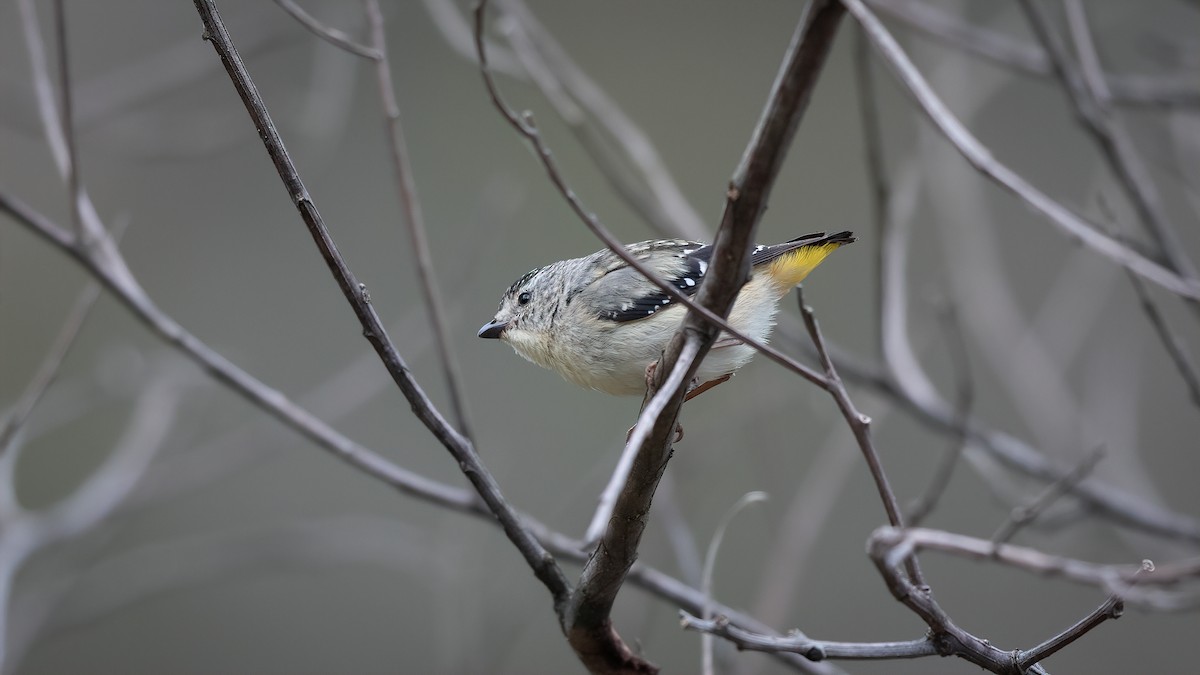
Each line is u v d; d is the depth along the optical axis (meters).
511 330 8.23
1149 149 10.27
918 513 6.69
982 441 9.36
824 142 15.03
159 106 14.32
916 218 13.99
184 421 12.45
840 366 9.36
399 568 12.68
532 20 9.72
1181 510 12.65
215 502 13.39
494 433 13.37
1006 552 4.46
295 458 13.70
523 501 13.06
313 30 6.83
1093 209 11.22
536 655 12.40
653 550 10.82
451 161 15.07
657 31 16.30
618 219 14.80
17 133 14.36
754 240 4.40
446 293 11.87
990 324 10.35
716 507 12.55
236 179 14.84
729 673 8.42
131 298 7.31
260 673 13.02
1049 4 12.49
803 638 5.06
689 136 15.73
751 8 16.50
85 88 12.50
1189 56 10.25
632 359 7.56
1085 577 4.33
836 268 14.19
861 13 4.50
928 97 4.45
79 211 7.40
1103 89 8.38
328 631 13.37
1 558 8.94
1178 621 11.79
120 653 13.10
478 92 15.54
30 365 13.66
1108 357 11.20
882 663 11.88
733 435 11.96
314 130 11.51
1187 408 12.87
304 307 14.59
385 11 15.11
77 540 11.08
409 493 7.37
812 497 9.54
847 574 12.53
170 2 15.17
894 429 13.12
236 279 14.59
